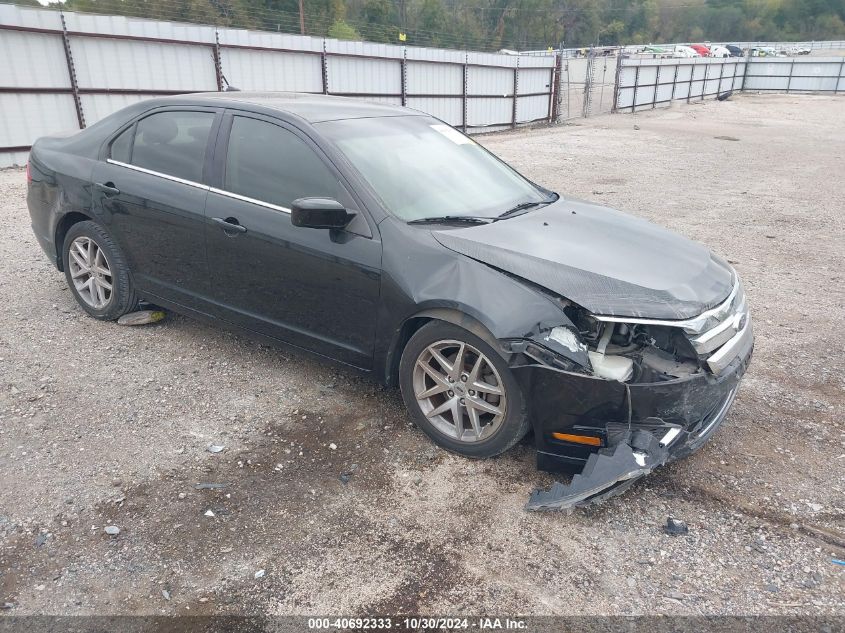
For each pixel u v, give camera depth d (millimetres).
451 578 2611
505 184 4258
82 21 13984
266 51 18047
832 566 2699
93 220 4590
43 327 4750
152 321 4859
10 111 13203
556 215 3920
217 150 4000
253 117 3938
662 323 2902
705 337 3000
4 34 12852
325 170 3604
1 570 2574
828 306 5859
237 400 3891
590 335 2973
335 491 3111
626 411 2863
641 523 2945
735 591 2566
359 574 2621
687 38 133875
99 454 3318
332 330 3643
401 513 2973
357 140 3803
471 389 3221
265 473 3227
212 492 3070
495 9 106812
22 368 4137
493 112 26406
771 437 3668
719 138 22641
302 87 19312
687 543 2824
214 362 4352
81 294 4902
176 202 4074
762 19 133875
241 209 3816
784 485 3229
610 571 2660
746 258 7488
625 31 123000
